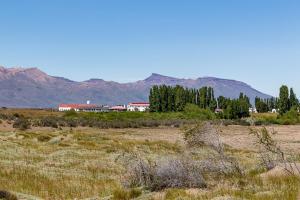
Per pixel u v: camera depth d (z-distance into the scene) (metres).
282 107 150.25
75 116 126.44
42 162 33.75
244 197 17.25
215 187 19.67
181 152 23.59
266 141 23.56
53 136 58.62
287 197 16.36
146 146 48.97
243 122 114.94
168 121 112.50
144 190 20.62
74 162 34.03
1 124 85.38
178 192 18.64
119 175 27.97
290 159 24.70
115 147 45.91
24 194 20.64
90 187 23.64
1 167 28.98
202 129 22.86
